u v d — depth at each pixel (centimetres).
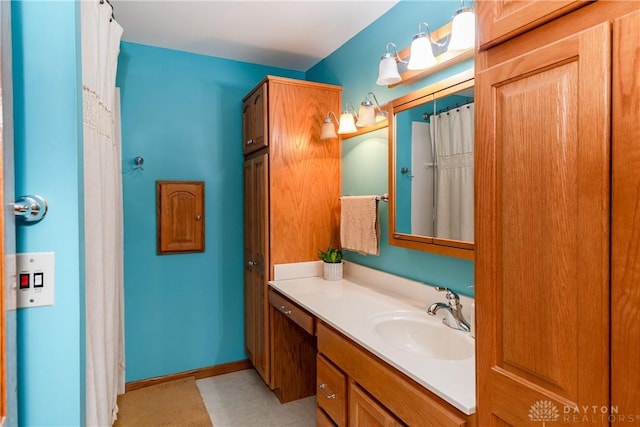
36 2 84
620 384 65
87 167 127
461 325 149
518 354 84
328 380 166
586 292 70
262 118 240
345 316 166
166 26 229
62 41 86
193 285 276
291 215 243
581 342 71
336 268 237
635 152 62
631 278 63
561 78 74
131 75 253
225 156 284
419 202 178
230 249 288
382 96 215
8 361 76
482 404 93
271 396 252
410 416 115
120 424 218
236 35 241
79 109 90
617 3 65
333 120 251
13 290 79
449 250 160
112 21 165
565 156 73
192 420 223
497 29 87
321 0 199
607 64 66
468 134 151
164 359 269
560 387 75
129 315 257
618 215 65
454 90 157
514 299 85
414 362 120
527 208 81
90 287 129
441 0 172
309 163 247
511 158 85
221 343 287
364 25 227
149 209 261
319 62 287
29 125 83
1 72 73
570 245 73
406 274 199
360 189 236
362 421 141
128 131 253
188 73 270
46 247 85
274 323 241
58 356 86
